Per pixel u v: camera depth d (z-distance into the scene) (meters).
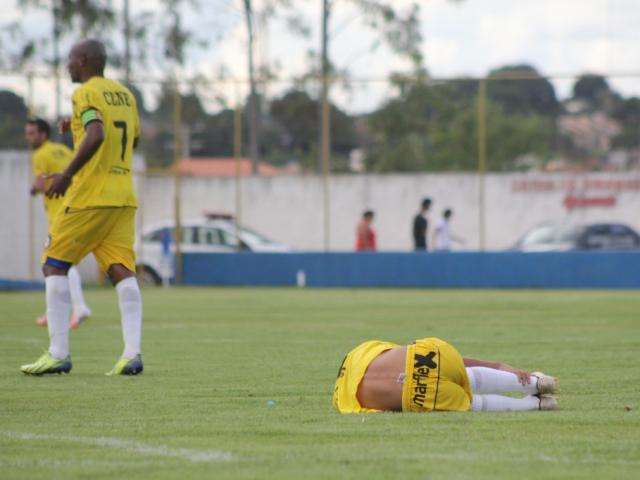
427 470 15.86
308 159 119.31
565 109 122.50
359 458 16.80
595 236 102.50
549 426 19.58
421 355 20.86
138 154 93.00
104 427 20.08
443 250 93.88
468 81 90.75
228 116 106.81
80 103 28.11
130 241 29.17
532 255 85.50
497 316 52.47
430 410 20.75
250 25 129.62
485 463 16.38
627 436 18.67
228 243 94.12
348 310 57.22
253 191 119.50
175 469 16.06
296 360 32.62
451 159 124.69
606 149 119.62
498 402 21.19
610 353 34.62
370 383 20.98
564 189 119.38
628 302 63.84
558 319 50.38
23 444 18.27
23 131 88.00
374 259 88.56
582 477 15.43
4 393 24.98
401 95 105.81
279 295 73.56
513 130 124.94
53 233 28.77
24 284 84.94
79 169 27.88
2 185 86.38
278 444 18.14
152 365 31.28
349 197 120.44
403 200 120.44
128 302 28.92
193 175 118.25
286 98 115.12
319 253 89.50
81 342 38.84
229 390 25.53
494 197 120.25
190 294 75.12
